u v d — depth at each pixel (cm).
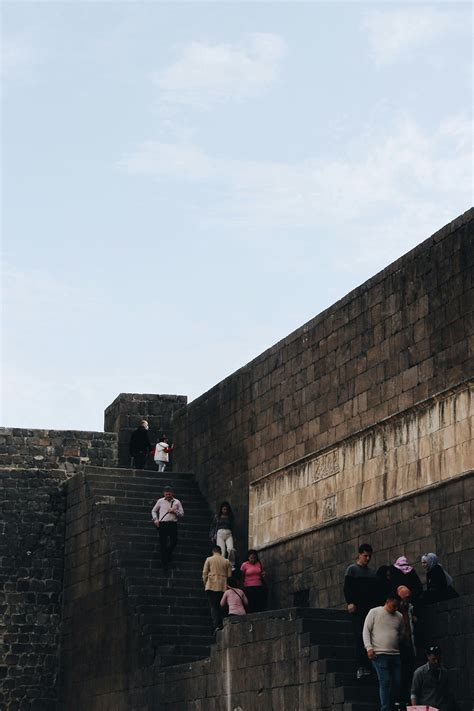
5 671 3575
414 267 2505
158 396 3962
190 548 3219
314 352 2875
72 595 3522
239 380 3275
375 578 2072
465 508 2259
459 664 1947
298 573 2828
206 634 2922
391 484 2502
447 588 2072
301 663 2170
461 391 2311
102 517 3331
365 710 1981
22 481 3738
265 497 3039
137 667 2916
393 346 2555
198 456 3506
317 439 2822
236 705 2383
